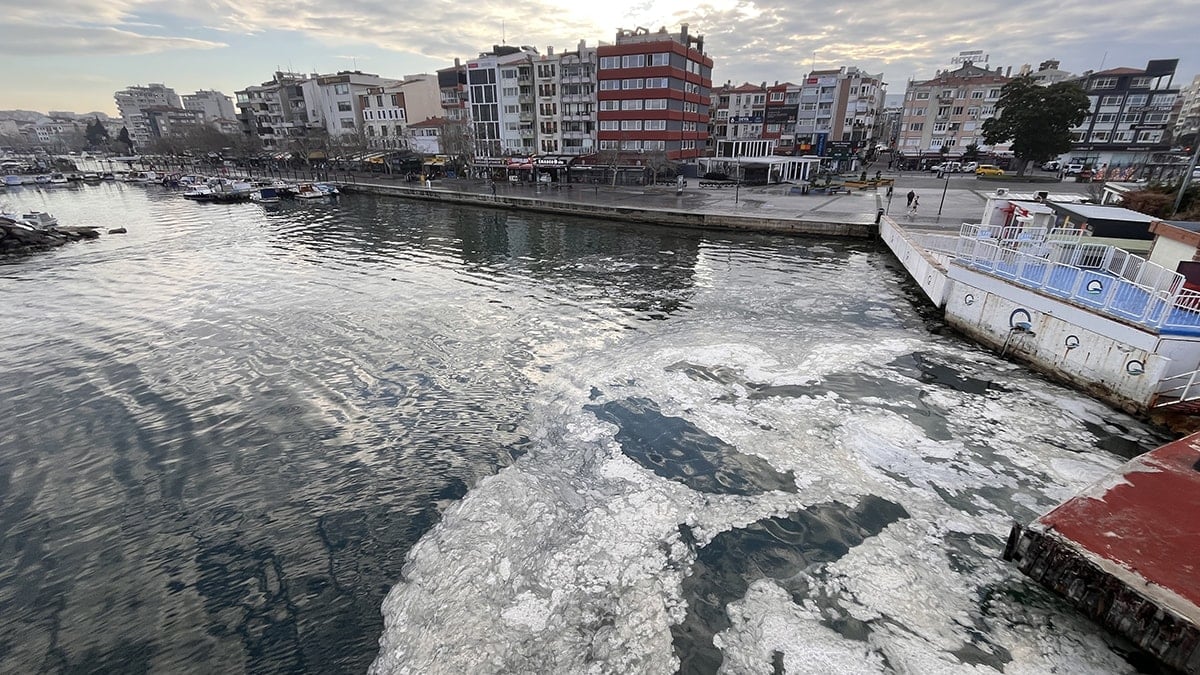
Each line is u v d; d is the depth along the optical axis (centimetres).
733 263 3409
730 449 1415
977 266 2142
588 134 7756
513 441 1474
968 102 9131
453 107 9600
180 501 1259
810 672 823
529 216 5469
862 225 3944
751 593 973
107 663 869
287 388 1791
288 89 12144
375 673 834
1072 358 1730
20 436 1534
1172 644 775
